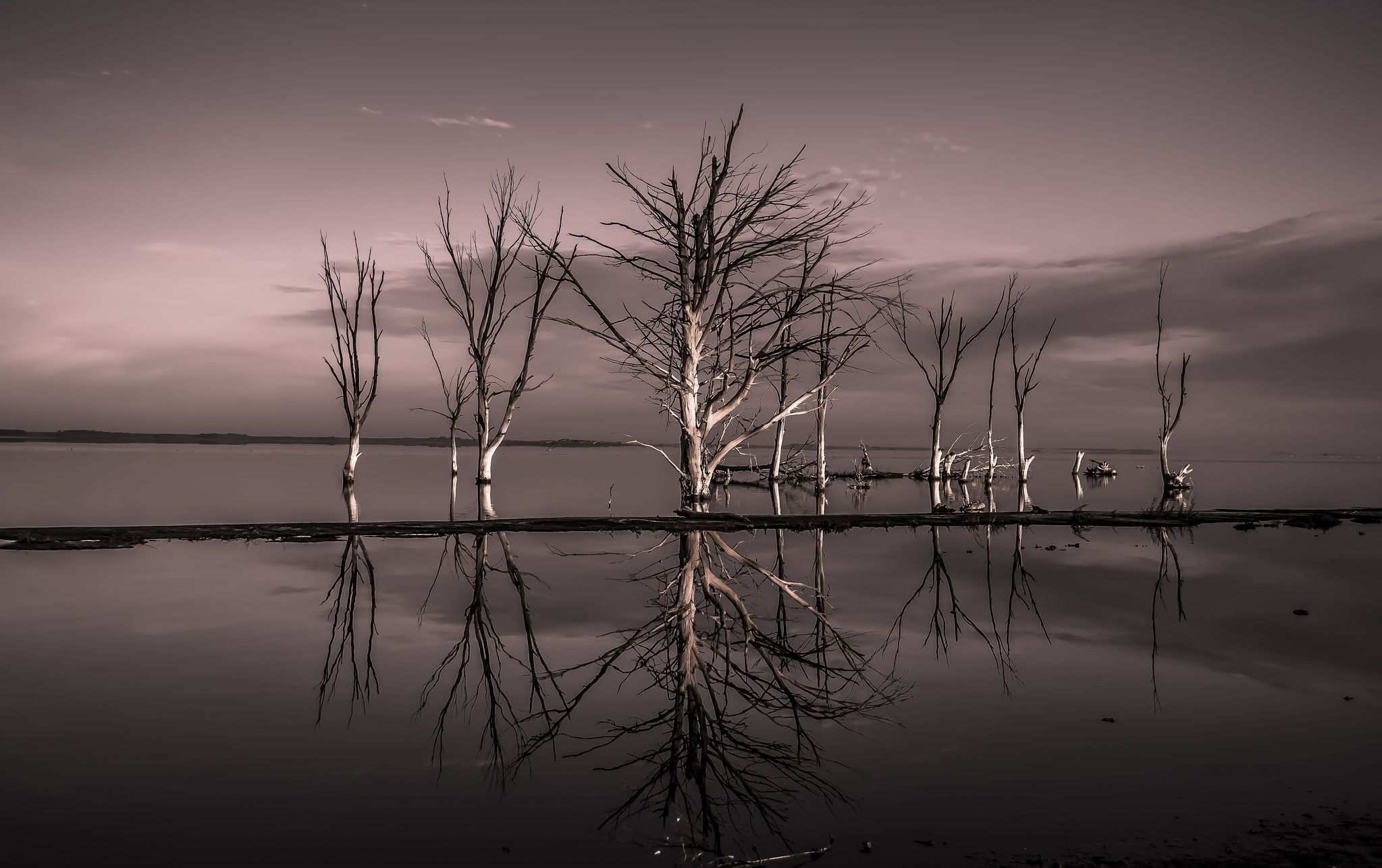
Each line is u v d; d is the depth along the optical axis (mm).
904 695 7051
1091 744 5766
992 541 18438
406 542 17594
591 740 5992
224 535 17594
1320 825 4457
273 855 4223
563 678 7613
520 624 9938
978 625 9859
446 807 4852
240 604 10914
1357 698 6816
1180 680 7414
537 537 18750
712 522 20438
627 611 10727
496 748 5828
